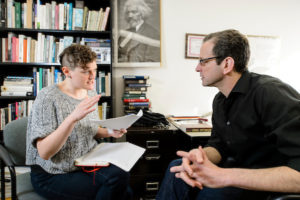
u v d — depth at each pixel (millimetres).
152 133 1480
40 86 1676
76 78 990
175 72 2072
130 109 1761
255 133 850
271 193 639
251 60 2193
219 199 838
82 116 824
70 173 948
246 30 2164
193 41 2062
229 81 906
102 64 1743
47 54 1673
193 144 1423
